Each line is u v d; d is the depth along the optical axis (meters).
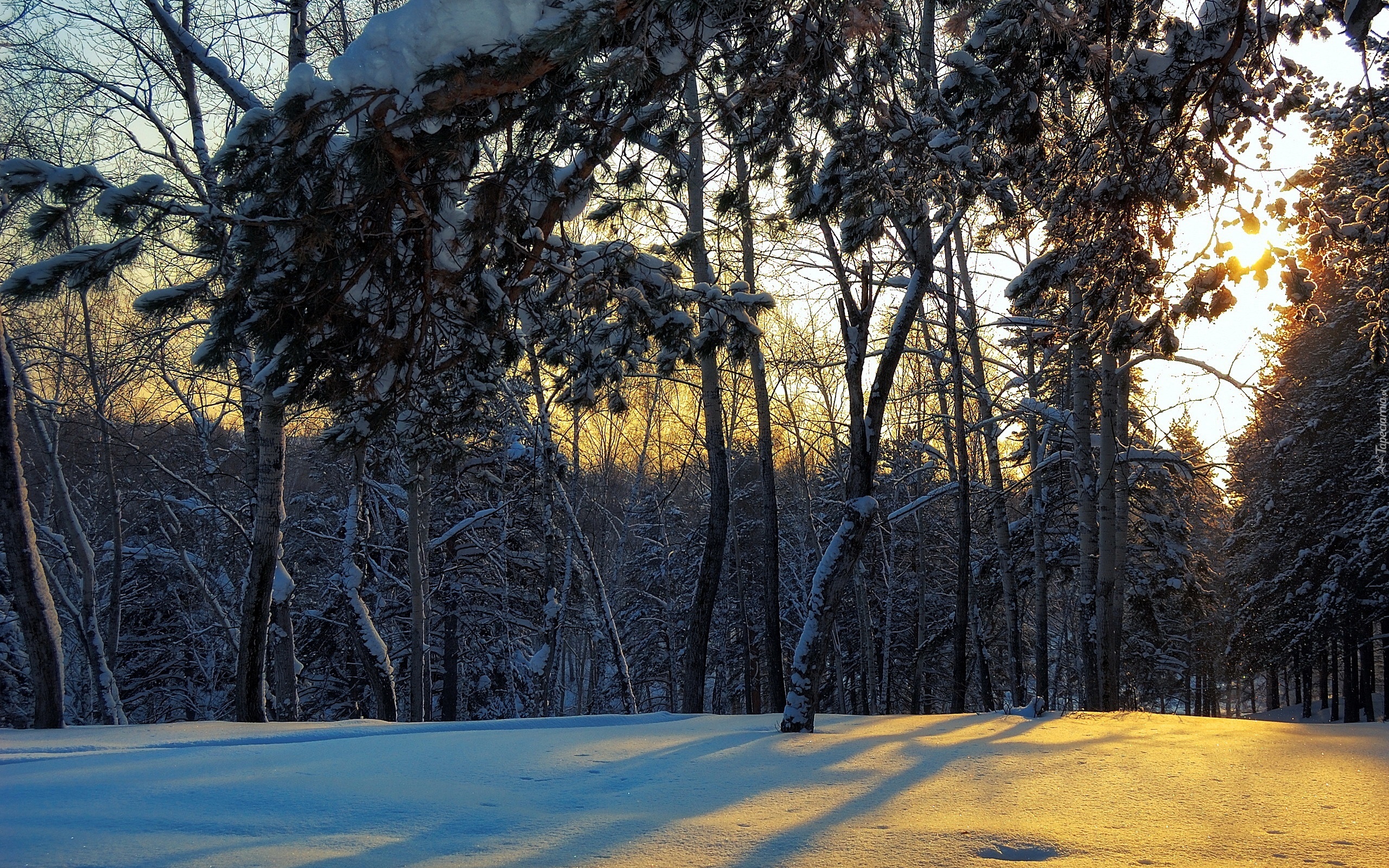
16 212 11.75
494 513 22.67
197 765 6.45
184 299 5.43
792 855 3.93
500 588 26.11
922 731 9.09
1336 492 27.12
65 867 3.68
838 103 6.59
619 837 4.27
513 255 6.55
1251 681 44.28
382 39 4.79
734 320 8.07
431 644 27.50
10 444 10.09
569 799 5.29
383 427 6.39
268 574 12.20
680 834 4.33
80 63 15.20
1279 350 17.64
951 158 7.16
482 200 5.48
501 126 5.19
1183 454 18.78
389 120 5.02
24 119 14.64
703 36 5.71
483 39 4.80
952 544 32.69
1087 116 7.25
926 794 5.40
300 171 5.03
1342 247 8.08
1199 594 25.14
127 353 17.83
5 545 9.98
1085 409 18.27
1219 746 7.77
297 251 4.97
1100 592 17.36
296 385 5.81
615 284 7.51
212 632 24.83
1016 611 22.08
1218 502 26.80
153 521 25.52
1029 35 6.33
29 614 9.94
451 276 5.94
